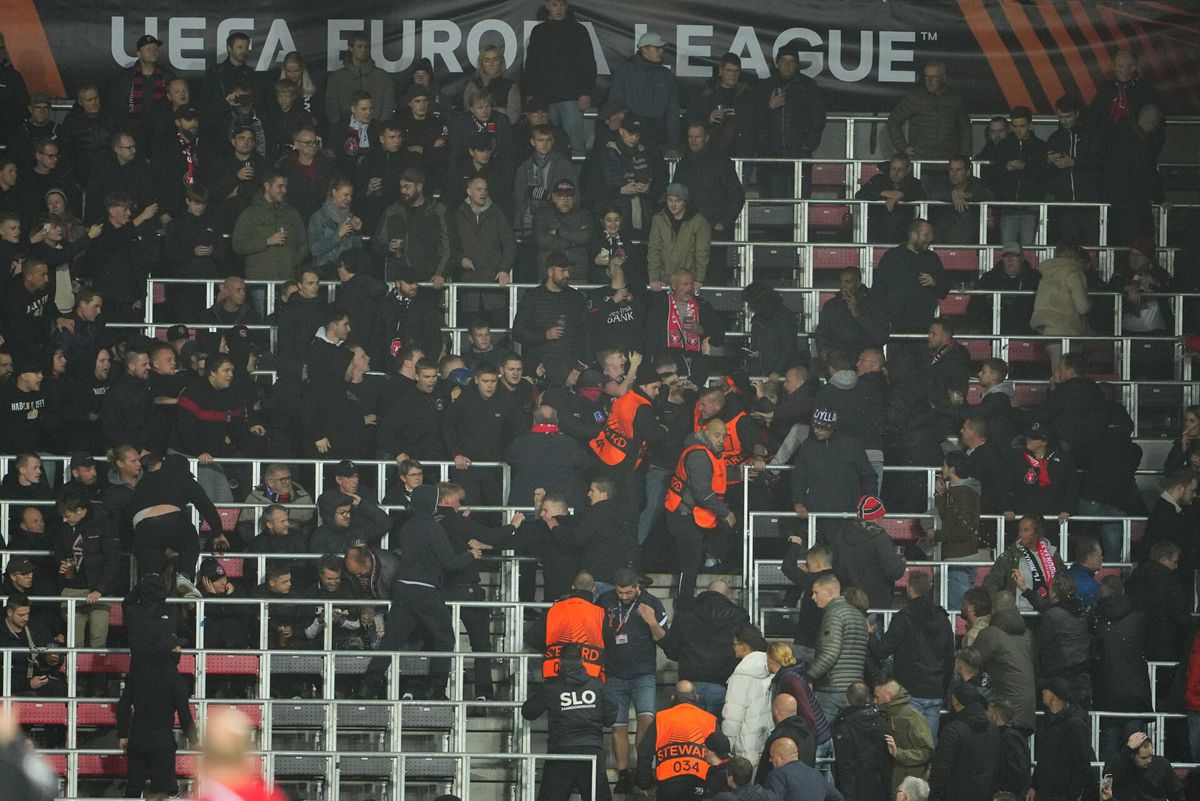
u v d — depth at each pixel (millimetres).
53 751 47531
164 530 50562
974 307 69750
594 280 67312
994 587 52625
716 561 54344
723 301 66375
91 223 67062
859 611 48656
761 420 58000
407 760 48719
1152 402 65000
